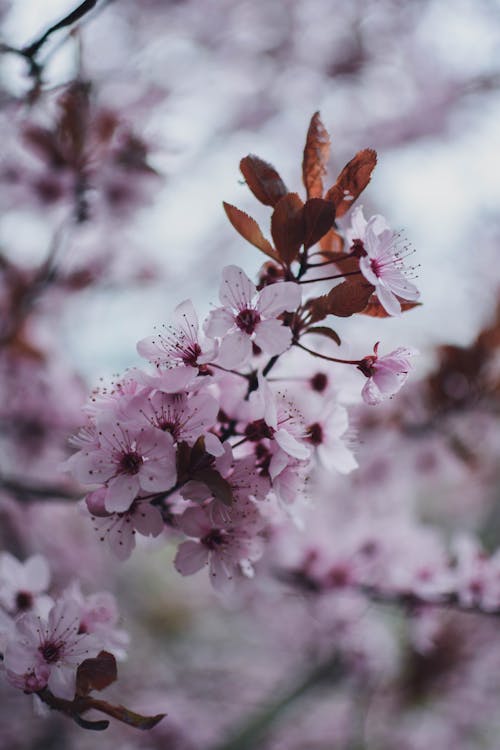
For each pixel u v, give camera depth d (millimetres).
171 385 404
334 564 600
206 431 405
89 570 982
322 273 431
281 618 989
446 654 875
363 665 815
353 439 472
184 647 1290
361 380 441
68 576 914
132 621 1230
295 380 441
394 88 1215
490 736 1046
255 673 1188
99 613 437
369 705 899
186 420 403
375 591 595
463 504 1445
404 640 872
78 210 669
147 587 1361
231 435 413
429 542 600
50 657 410
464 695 921
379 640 811
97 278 786
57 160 639
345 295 406
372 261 414
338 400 441
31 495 589
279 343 403
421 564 591
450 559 592
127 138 646
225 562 420
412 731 1015
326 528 618
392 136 1235
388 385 414
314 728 1086
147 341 412
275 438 406
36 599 450
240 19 1092
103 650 408
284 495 413
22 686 405
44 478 734
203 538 419
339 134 1251
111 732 985
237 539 420
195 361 409
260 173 422
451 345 663
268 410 402
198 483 403
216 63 1092
